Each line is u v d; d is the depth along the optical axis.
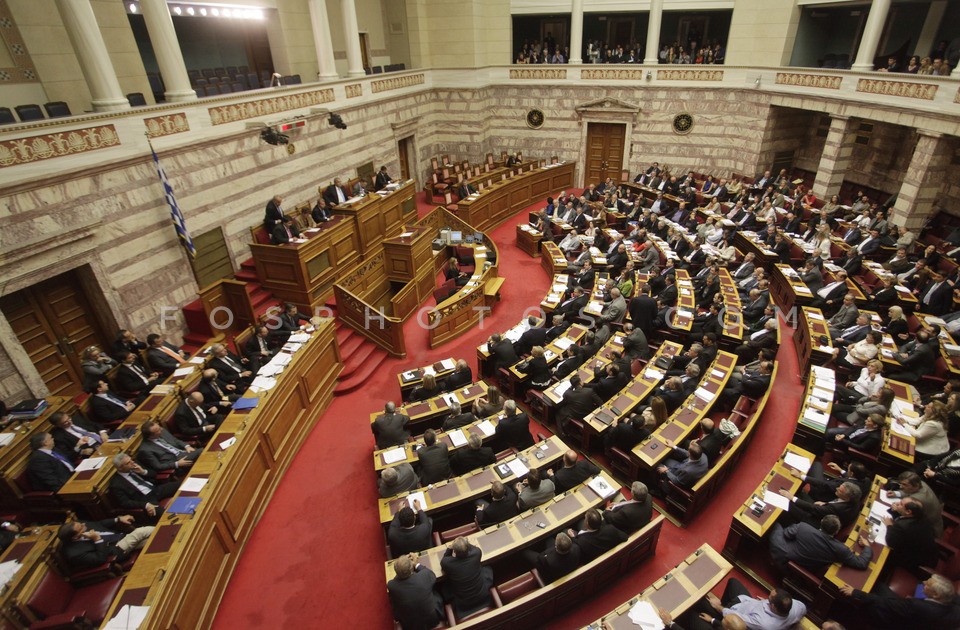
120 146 9.89
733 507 7.73
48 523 7.03
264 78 16.00
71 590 5.88
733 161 21.92
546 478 7.40
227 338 11.73
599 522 6.08
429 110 23.23
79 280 9.69
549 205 19.86
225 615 6.48
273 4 16.55
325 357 10.84
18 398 8.64
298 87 14.85
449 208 20.39
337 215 14.92
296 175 15.16
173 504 6.40
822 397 8.62
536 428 9.58
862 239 14.91
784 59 19.59
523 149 24.95
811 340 10.27
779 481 6.97
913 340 9.95
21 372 8.61
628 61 23.61
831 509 6.42
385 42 22.67
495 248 16.84
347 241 14.50
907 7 19.34
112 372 9.10
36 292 9.07
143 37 17.48
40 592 5.54
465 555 5.60
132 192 10.16
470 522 7.55
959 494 6.92
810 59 22.06
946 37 18.17
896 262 12.95
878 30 15.94
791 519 6.61
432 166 23.09
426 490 7.10
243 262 13.41
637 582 6.62
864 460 7.71
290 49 17.48
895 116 15.02
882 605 5.34
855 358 9.74
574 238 16.84
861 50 16.45
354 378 11.51
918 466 7.36
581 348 10.36
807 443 8.19
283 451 8.89
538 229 18.48
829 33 21.86
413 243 14.79
